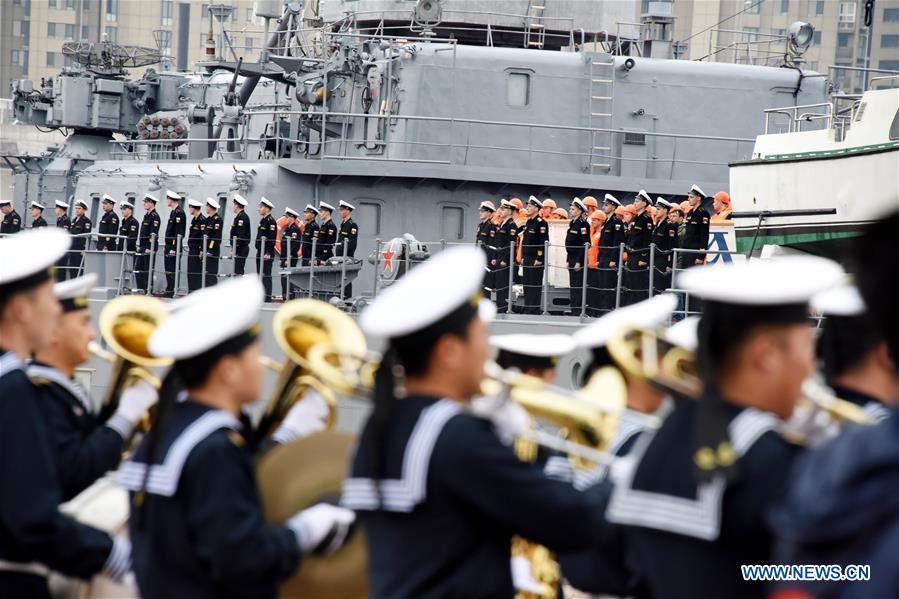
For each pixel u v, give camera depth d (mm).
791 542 10367
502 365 26391
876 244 11336
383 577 16594
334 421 22297
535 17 86125
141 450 18891
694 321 20969
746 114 84375
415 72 79188
